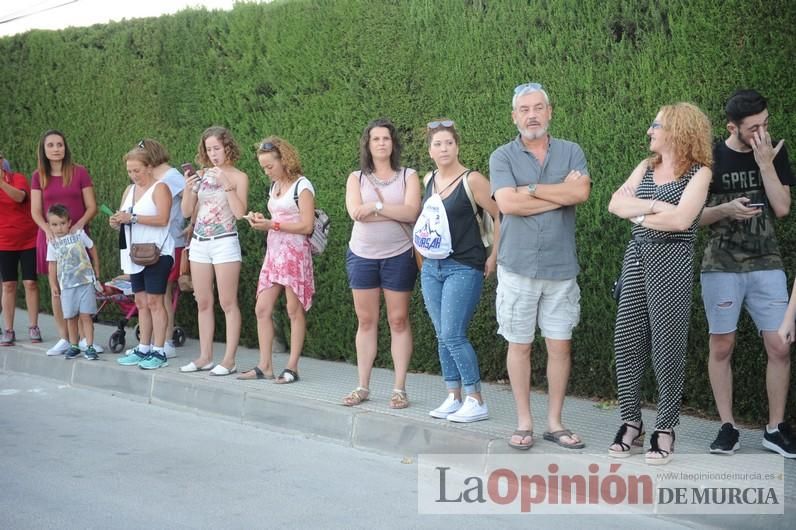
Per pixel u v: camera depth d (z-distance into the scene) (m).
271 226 7.38
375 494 5.52
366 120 8.36
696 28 6.43
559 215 5.66
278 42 9.02
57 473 5.91
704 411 6.64
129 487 5.63
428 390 7.47
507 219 5.74
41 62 11.55
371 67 8.28
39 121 11.69
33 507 5.26
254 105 9.30
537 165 5.70
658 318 5.32
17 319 11.55
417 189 6.75
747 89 5.78
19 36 11.82
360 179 6.79
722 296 5.72
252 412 7.25
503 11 7.41
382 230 6.72
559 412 5.87
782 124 6.12
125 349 9.30
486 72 7.54
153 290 8.30
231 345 8.06
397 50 8.10
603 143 6.93
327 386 7.62
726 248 5.72
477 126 7.62
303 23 8.78
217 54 9.59
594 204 6.99
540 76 7.24
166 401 7.89
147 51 10.31
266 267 7.67
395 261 6.74
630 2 6.74
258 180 9.30
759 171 5.66
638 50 6.73
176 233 8.70
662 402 5.39
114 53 10.67
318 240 7.66
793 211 6.10
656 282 5.31
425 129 7.97
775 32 6.11
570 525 5.01
